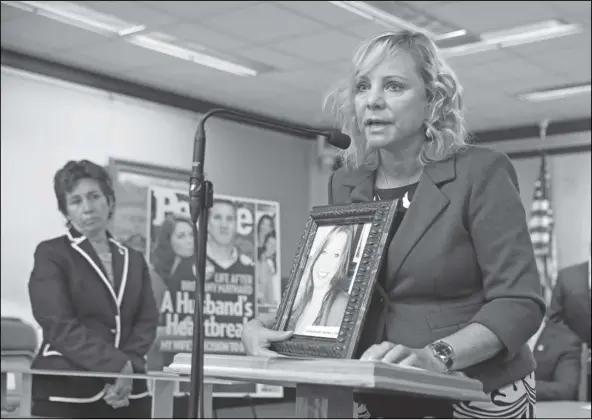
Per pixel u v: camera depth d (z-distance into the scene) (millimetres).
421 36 1394
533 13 5816
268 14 5973
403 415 1412
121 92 7766
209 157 8664
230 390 4391
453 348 1184
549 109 8609
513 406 1334
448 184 1352
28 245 6992
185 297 5039
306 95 8312
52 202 7203
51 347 3535
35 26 6371
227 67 7438
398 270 1332
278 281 5434
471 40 6539
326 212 1409
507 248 1302
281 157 9523
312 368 1069
